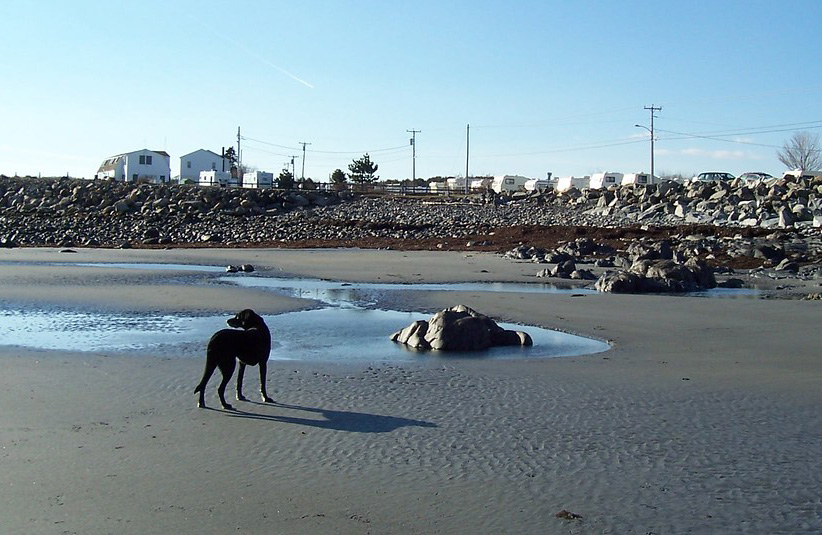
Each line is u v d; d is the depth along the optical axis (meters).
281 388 12.35
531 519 7.14
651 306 23.27
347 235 57.28
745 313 21.83
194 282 29.80
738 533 6.89
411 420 10.48
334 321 20.20
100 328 18.47
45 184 77.88
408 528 6.91
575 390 12.36
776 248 40.16
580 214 65.44
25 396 11.50
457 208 71.56
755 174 78.31
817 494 7.82
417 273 34.31
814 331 18.69
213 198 70.75
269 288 27.89
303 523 6.98
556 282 31.05
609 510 7.37
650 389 12.45
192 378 12.93
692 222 57.16
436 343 16.27
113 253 46.28
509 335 17.02
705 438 9.73
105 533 6.71
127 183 79.44
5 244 53.38
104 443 9.25
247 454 8.94
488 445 9.38
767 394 12.13
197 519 7.03
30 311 21.14
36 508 7.23
